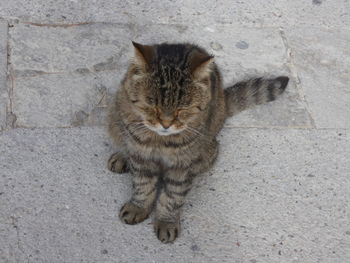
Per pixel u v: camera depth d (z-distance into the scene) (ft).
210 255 3.49
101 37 4.43
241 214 3.66
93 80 4.18
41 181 3.68
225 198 3.71
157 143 3.41
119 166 3.75
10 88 4.06
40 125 3.92
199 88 3.22
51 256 3.41
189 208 3.66
